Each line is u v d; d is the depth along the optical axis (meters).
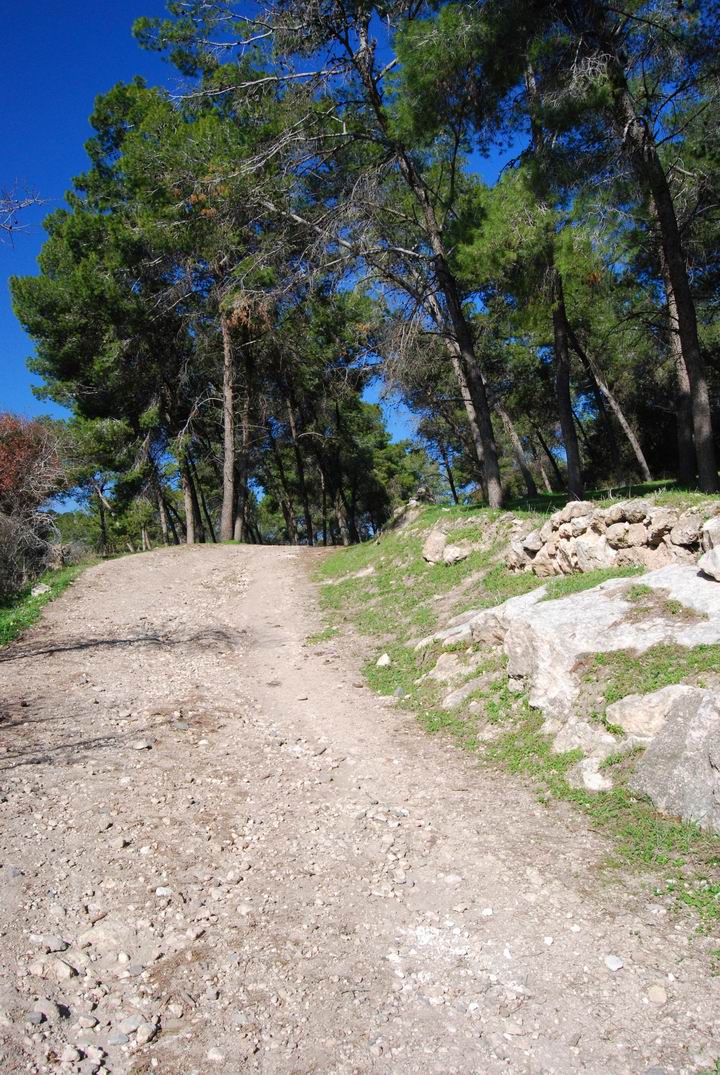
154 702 9.75
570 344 24.42
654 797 5.54
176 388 30.39
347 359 28.91
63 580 19.66
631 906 4.59
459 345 17.23
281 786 6.92
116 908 4.77
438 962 4.28
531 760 6.75
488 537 14.64
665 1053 3.47
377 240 17.20
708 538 7.57
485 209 14.98
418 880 5.17
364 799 6.59
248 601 17.66
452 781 6.81
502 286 15.23
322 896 4.99
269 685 10.88
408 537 18.11
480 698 8.29
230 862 5.43
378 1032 3.73
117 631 14.68
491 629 9.11
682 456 17.39
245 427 29.80
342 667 11.42
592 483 34.84
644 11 12.07
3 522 20.09
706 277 18.83
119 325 26.48
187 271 25.58
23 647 13.26
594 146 12.92
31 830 5.73
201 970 4.20
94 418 29.17
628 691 6.44
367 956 4.35
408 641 11.80
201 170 20.08
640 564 9.07
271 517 61.94
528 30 13.04
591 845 5.33
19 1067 3.41
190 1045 3.63
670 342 20.53
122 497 32.06
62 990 3.98
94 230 25.92
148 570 21.61
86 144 26.98
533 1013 3.81
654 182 12.43
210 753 7.81
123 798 6.44
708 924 4.32
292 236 19.12
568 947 4.30
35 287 25.91
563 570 10.74
